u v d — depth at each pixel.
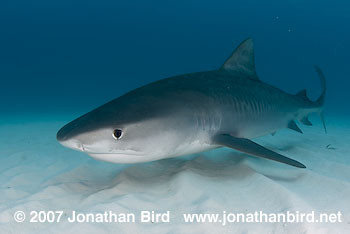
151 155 3.04
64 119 12.07
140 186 3.42
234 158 4.52
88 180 3.80
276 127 5.06
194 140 3.46
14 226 2.56
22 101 25.28
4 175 4.00
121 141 2.79
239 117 4.09
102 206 2.80
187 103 3.44
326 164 4.28
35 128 8.98
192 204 2.89
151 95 3.35
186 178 3.42
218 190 3.21
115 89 39.97
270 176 3.61
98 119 2.83
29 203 2.94
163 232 2.43
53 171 4.22
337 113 16.62
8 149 5.65
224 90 4.07
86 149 2.72
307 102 6.08
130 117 2.91
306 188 3.27
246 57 4.80
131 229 2.48
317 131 8.50
